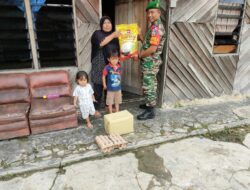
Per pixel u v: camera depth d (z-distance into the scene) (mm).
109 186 2326
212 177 2473
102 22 3422
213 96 4715
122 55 3557
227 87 4812
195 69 4309
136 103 4352
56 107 3215
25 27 3273
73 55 3658
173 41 3906
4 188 2291
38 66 3504
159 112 4035
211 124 3641
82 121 3631
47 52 3494
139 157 2811
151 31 3303
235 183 2385
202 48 4227
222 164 2693
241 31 4527
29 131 3139
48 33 3406
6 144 2969
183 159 2779
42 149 2877
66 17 3430
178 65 4113
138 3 3975
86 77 3270
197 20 3996
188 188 2312
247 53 4773
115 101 3693
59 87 3502
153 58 3426
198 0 3893
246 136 3375
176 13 3768
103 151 2812
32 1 3193
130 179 2428
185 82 4301
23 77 3318
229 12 4340
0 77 3219
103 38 3393
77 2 3428
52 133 3240
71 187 2311
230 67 4672
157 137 3199
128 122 3217
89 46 3707
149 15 3279
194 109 4234
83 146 2955
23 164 2596
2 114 2969
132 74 4645
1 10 3090
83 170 2562
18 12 3180
